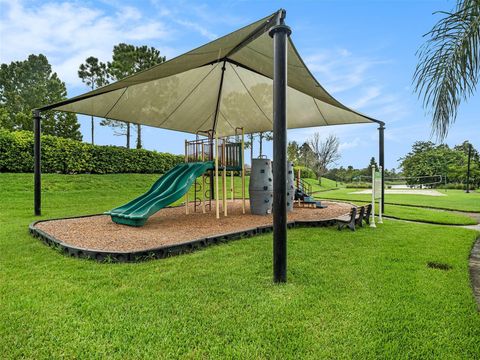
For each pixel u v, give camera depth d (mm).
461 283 3396
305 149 36250
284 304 2770
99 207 9797
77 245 4594
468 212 10875
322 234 5996
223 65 8273
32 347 2121
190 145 9281
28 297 2900
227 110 11125
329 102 7449
